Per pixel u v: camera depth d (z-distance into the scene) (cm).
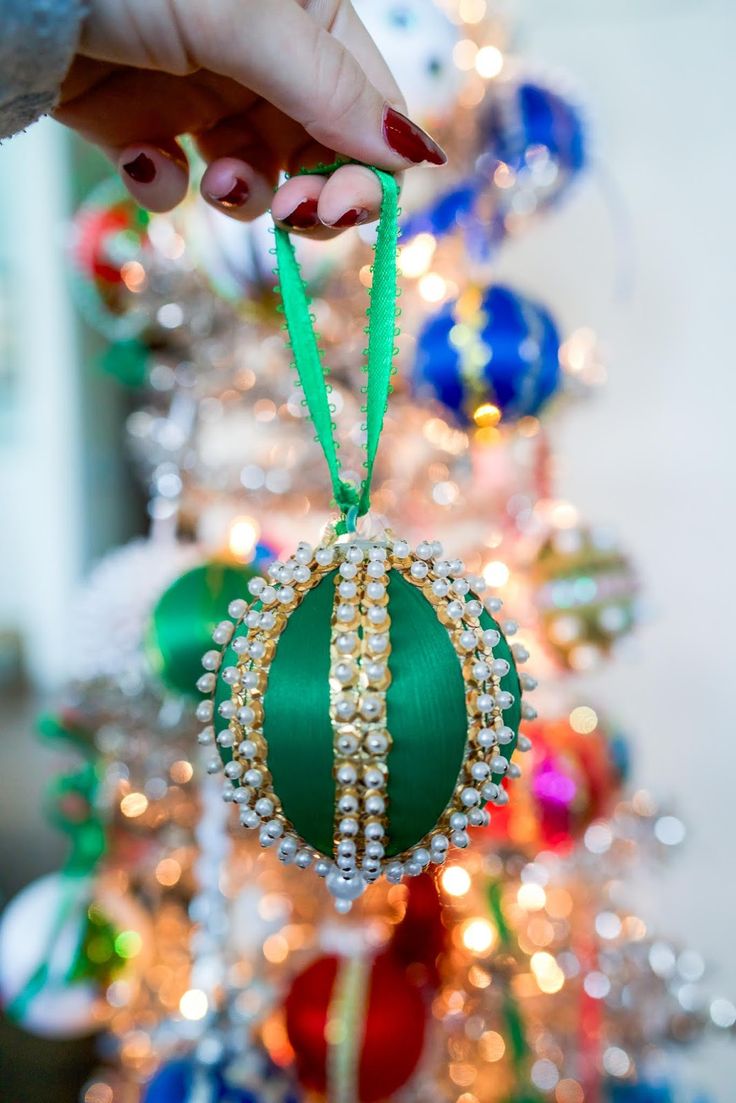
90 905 62
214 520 65
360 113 35
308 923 62
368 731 35
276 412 58
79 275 59
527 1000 63
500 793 36
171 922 69
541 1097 58
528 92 54
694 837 96
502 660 36
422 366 53
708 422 92
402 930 54
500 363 52
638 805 64
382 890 56
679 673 95
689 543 94
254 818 36
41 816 132
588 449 95
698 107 88
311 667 35
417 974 54
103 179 169
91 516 175
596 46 89
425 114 51
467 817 36
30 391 172
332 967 53
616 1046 62
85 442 172
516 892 60
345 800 35
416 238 55
